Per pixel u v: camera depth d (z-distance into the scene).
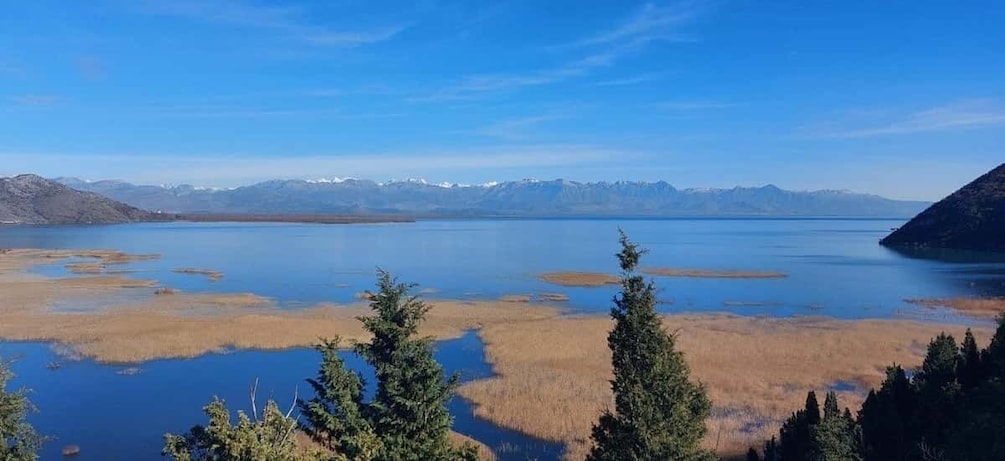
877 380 50.00
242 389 48.44
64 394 47.03
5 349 58.94
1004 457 20.73
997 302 88.06
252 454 17.22
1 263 140.12
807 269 133.50
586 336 65.69
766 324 72.25
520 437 39.81
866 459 27.45
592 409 43.47
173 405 44.94
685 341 62.44
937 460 23.42
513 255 171.50
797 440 28.47
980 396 25.47
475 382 49.53
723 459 35.16
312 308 82.56
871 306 86.00
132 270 129.75
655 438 20.94
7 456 22.86
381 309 23.86
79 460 36.38
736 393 46.56
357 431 21.98
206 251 180.25
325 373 23.66
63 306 82.44
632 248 23.12
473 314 78.69
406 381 23.22
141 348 58.72
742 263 147.38
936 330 68.69
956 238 192.62
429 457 22.31
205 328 66.88
